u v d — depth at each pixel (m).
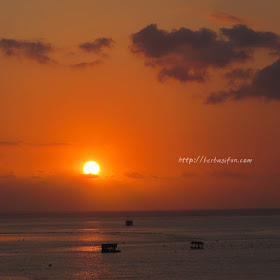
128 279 191.62
